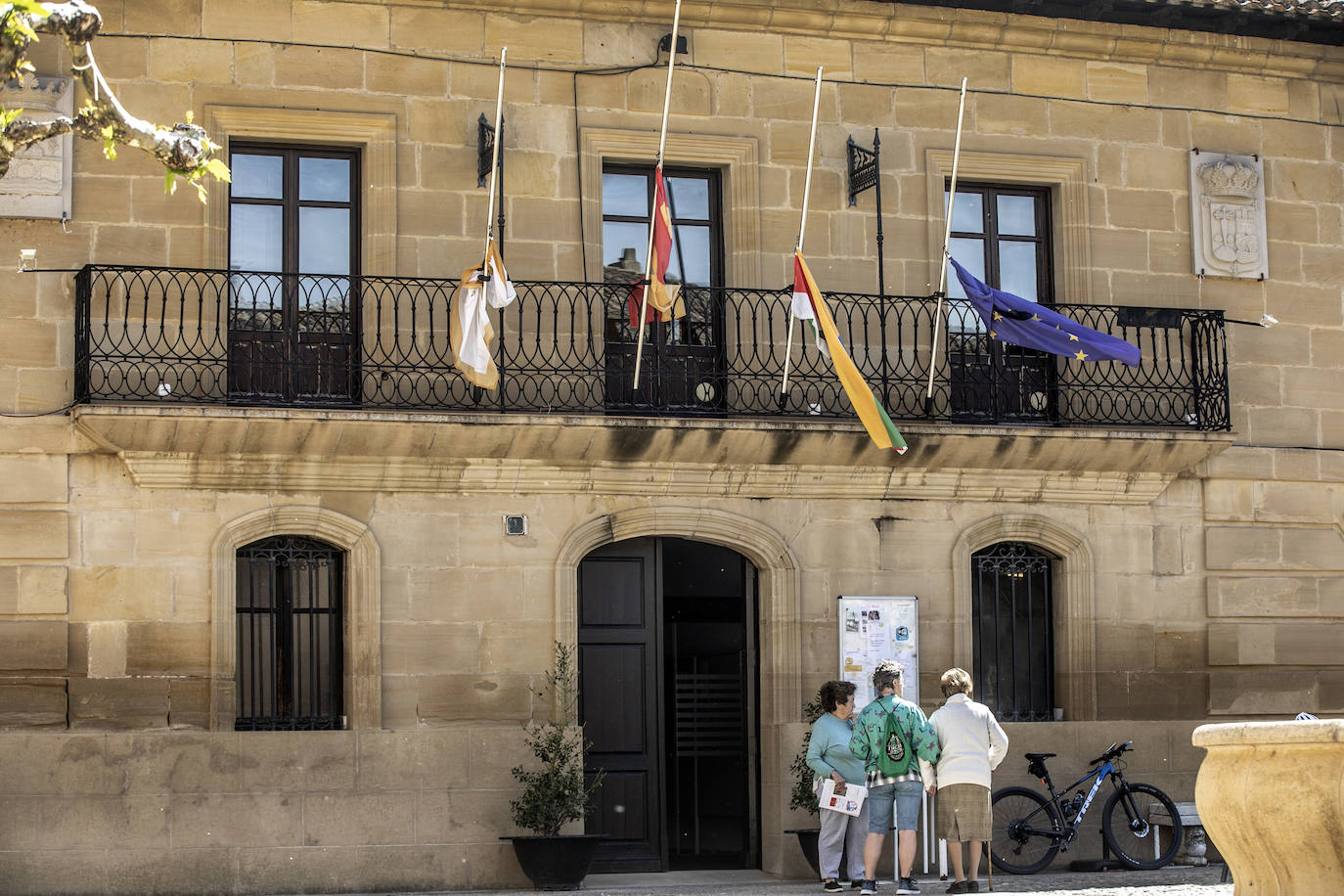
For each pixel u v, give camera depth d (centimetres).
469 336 1609
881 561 1803
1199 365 1889
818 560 1789
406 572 1677
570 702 1691
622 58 1789
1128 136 1923
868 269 1831
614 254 1795
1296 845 906
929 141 1864
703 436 1716
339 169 1727
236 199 1694
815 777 1669
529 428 1662
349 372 1670
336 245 1716
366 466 1658
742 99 1817
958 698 1506
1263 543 1914
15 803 1554
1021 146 1889
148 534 1614
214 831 1591
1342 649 1927
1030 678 1866
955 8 1859
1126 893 1481
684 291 1791
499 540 1703
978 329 1861
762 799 1784
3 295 1608
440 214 1720
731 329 1791
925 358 1834
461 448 1666
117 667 1596
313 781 1619
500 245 1709
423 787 1645
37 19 1073
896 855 1542
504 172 1744
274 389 1672
